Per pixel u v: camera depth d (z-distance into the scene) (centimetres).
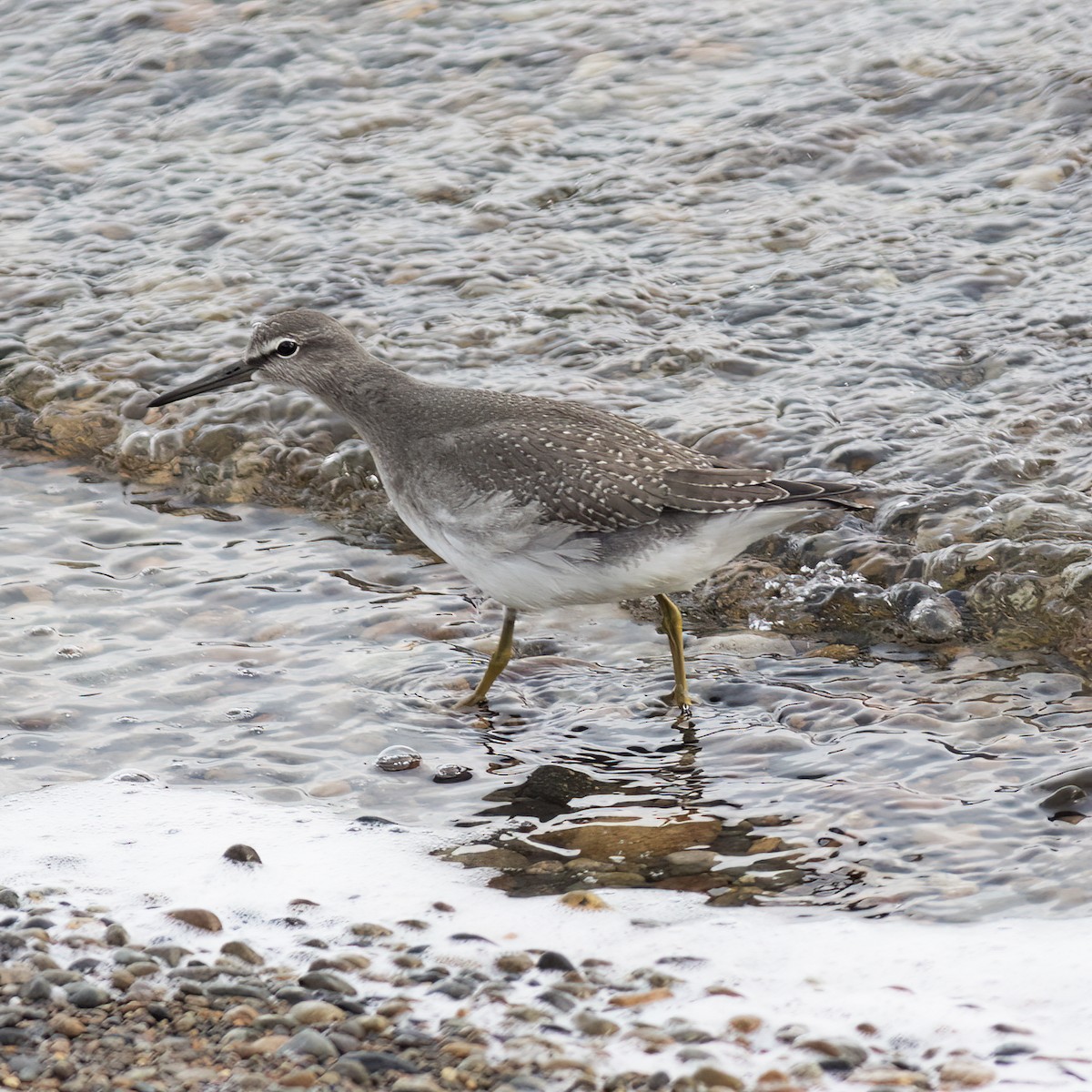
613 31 2052
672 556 987
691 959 763
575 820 914
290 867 861
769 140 1798
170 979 759
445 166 1819
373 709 1047
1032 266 1547
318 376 1104
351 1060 693
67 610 1172
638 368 1453
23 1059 697
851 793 918
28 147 1917
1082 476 1242
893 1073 671
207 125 1944
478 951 779
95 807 926
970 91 1833
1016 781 916
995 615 1120
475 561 1017
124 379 1490
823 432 1327
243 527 1332
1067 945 753
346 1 2162
